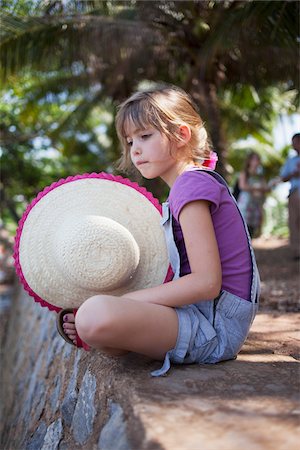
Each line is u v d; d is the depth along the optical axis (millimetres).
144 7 6492
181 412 1531
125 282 2084
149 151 2029
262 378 1846
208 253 1844
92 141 13898
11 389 4730
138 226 2189
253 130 11461
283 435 1366
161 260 2158
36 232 2201
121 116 2105
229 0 6316
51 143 12328
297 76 7297
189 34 6934
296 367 2004
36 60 6805
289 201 7086
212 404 1590
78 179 2266
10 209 13883
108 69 8594
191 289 1825
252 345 2453
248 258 2039
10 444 3449
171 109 2035
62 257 2035
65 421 2412
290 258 7184
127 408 1669
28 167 13117
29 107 10023
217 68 7617
